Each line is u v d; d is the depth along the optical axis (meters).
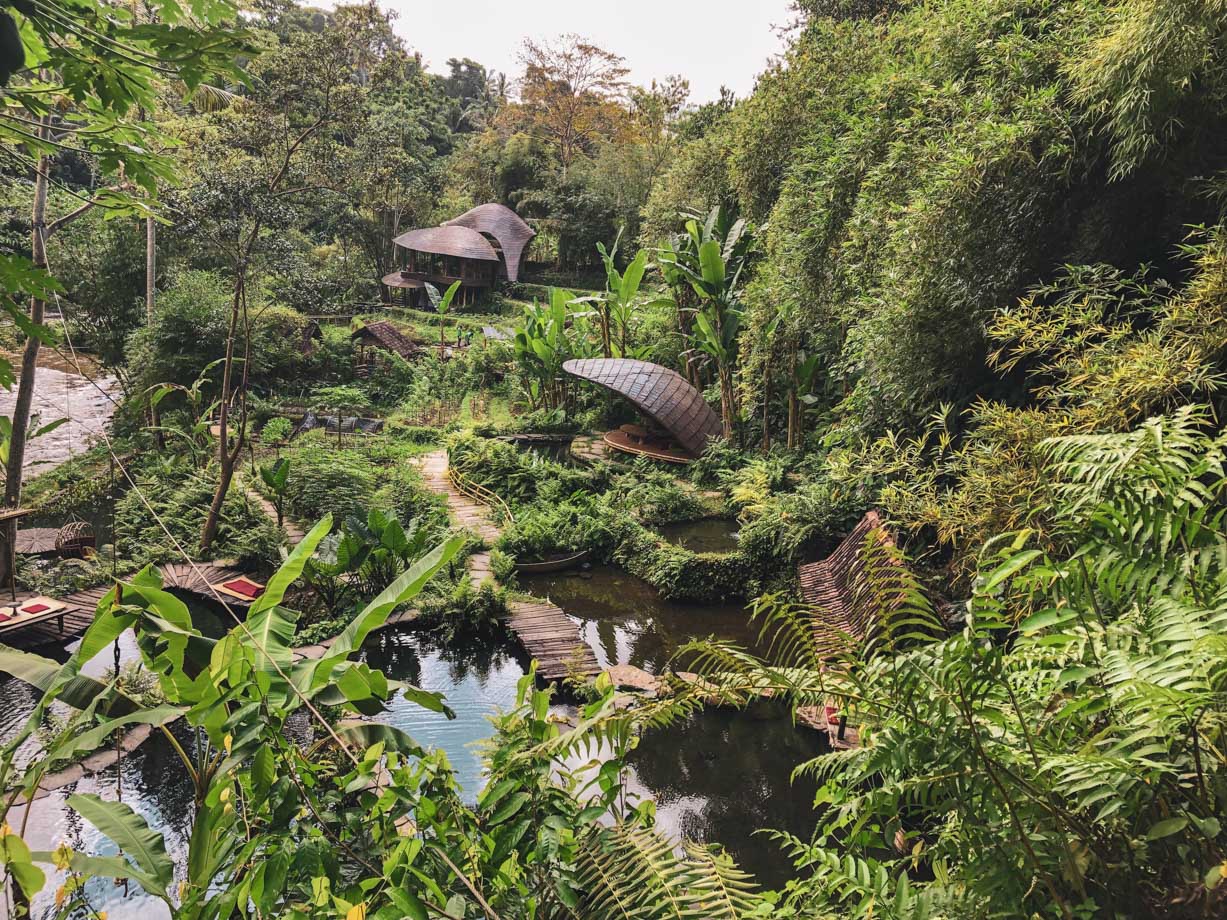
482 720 7.08
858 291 9.83
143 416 16.28
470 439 16.56
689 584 10.07
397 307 34.38
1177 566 1.70
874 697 1.85
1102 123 5.80
